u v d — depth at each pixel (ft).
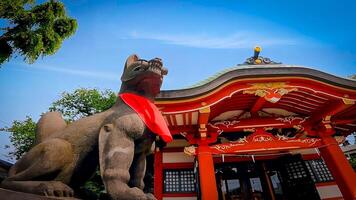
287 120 35.27
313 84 30.19
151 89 11.85
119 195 8.39
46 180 8.97
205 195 27.78
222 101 30.12
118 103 11.28
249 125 34.42
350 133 40.22
